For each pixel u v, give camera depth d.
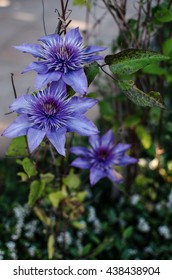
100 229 1.11
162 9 0.85
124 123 1.01
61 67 0.61
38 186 0.78
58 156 0.86
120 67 0.63
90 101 0.63
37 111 0.62
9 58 1.94
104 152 0.85
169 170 1.18
